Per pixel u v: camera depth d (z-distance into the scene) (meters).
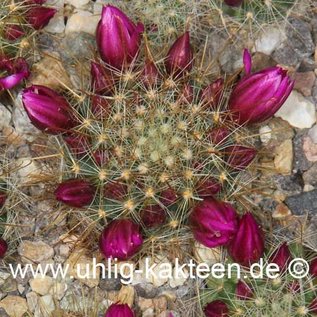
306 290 0.16
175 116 0.15
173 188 0.15
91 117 0.16
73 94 0.16
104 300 0.16
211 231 0.15
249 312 0.15
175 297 0.16
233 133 0.16
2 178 0.16
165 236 0.16
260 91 0.15
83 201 0.16
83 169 0.16
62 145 0.16
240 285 0.16
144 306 0.16
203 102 0.15
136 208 0.16
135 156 0.15
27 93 0.15
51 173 0.16
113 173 0.15
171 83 0.15
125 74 0.15
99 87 0.16
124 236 0.15
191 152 0.15
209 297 0.16
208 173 0.15
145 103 0.16
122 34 0.16
